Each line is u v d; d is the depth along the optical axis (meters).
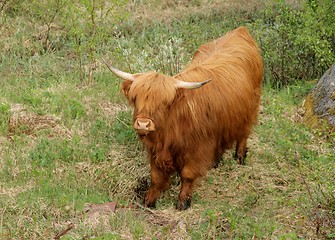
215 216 6.76
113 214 6.95
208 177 7.99
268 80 10.85
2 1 13.13
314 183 7.66
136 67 10.52
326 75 9.73
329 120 9.08
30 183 7.66
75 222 6.88
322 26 10.28
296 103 10.10
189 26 12.92
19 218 6.82
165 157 7.07
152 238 6.59
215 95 7.19
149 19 13.30
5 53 11.63
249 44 8.31
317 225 6.67
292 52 10.93
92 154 8.28
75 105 9.50
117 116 9.27
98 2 12.16
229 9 13.87
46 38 12.12
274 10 13.30
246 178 7.98
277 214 7.14
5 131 8.81
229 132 7.54
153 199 7.43
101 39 11.81
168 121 6.85
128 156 8.37
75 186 7.62
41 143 8.47
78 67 11.12
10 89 10.11
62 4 12.14
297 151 8.50
